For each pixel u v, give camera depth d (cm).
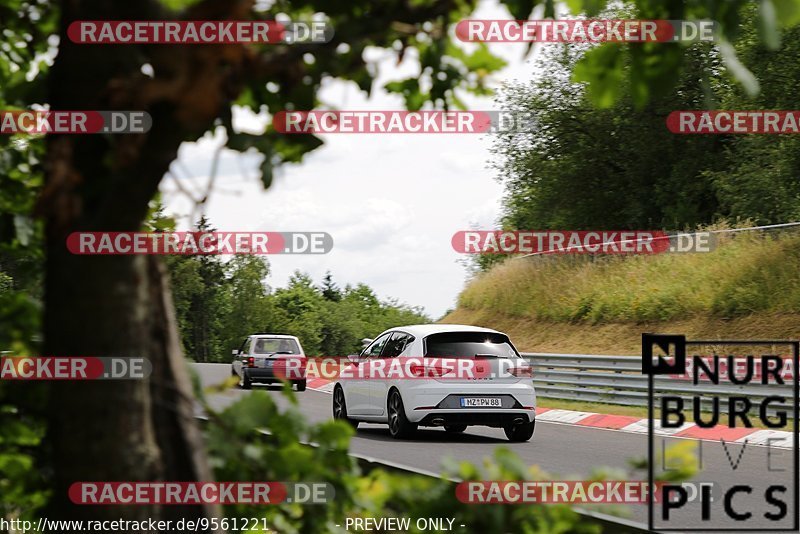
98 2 365
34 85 482
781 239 3634
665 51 347
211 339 16850
